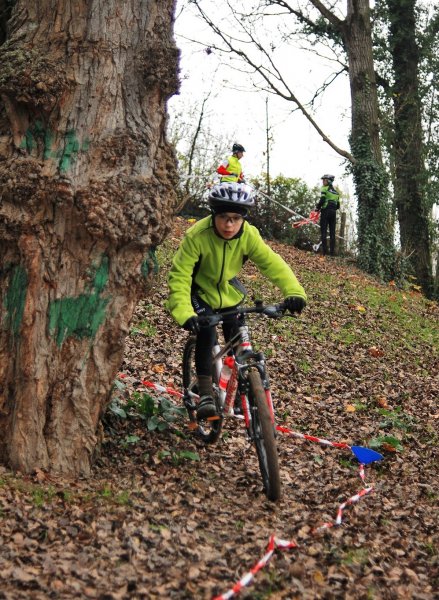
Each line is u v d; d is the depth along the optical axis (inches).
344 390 327.6
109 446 203.0
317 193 941.2
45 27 180.1
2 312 177.8
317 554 154.4
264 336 383.2
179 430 223.0
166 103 190.1
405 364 404.8
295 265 674.2
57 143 175.9
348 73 877.8
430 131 934.4
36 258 173.9
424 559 162.6
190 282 197.5
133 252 181.2
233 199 188.2
